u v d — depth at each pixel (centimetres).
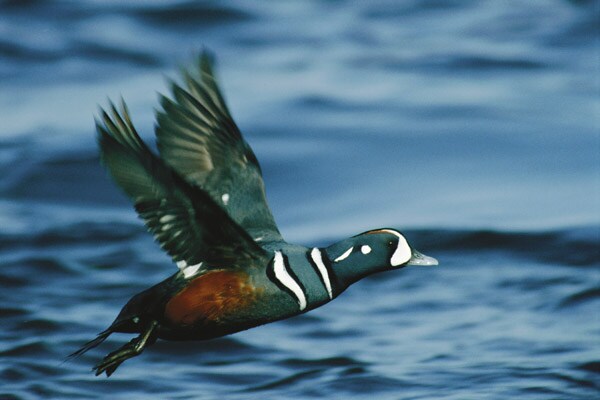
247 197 861
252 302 830
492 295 1299
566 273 1342
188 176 852
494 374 1095
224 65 2017
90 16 2222
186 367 1140
